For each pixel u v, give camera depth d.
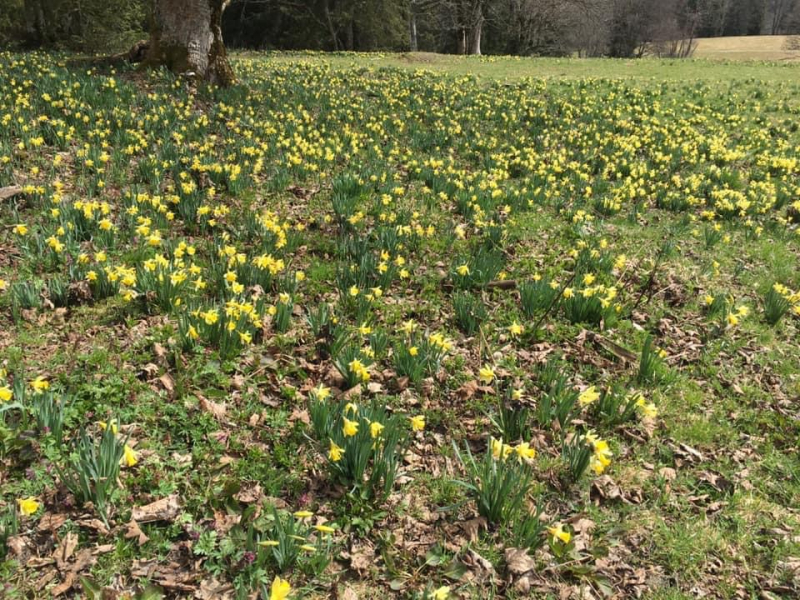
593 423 4.32
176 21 13.30
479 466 3.76
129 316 4.89
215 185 7.96
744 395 4.80
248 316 4.71
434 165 9.69
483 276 6.21
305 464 3.68
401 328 5.18
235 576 2.91
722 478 3.89
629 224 8.27
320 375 4.55
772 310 5.90
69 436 3.59
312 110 12.94
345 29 41.47
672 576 3.21
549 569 3.17
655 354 4.83
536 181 9.41
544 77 21.20
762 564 3.30
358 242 6.43
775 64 26.59
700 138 12.86
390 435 3.64
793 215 9.06
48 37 24.20
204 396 4.11
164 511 3.20
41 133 8.65
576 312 5.58
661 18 62.12
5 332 4.52
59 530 3.02
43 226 5.99
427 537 3.32
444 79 19.45
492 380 4.72
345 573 3.07
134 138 8.89
